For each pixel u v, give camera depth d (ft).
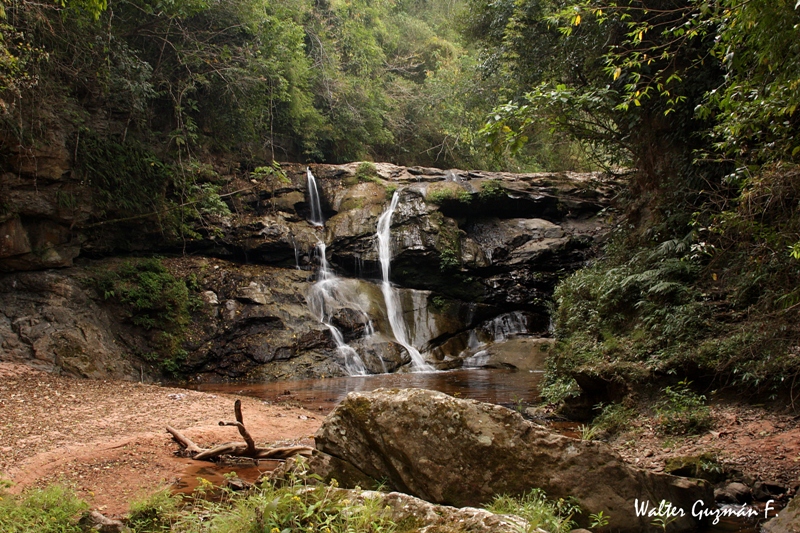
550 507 13.56
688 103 36.99
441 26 112.06
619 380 27.96
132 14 53.47
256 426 28.09
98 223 49.39
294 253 60.85
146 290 50.08
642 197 43.39
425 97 92.22
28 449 21.93
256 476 20.31
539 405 34.09
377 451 15.48
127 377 44.83
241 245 59.00
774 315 22.72
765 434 21.89
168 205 54.19
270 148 72.79
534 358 52.80
